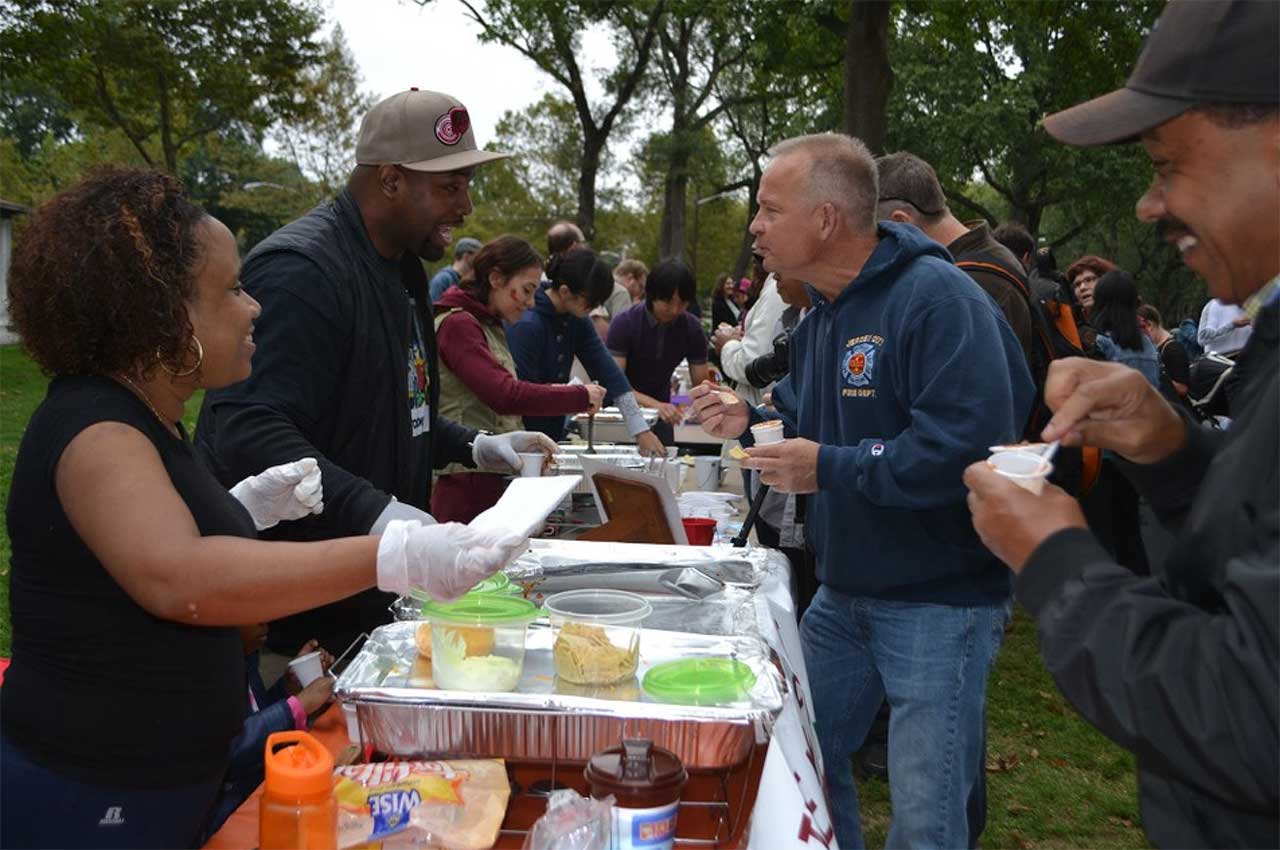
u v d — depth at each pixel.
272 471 1.82
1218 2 1.01
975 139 25.66
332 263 2.17
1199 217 1.05
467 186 2.38
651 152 29.91
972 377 2.03
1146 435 1.27
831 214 2.22
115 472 1.26
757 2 16.67
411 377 2.51
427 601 1.66
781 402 2.77
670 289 5.46
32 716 1.30
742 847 1.43
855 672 2.45
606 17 23.84
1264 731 0.87
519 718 1.45
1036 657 5.09
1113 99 1.10
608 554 2.35
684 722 1.43
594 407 3.53
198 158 46.06
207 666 1.38
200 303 1.40
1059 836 3.40
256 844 1.45
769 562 2.54
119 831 1.32
